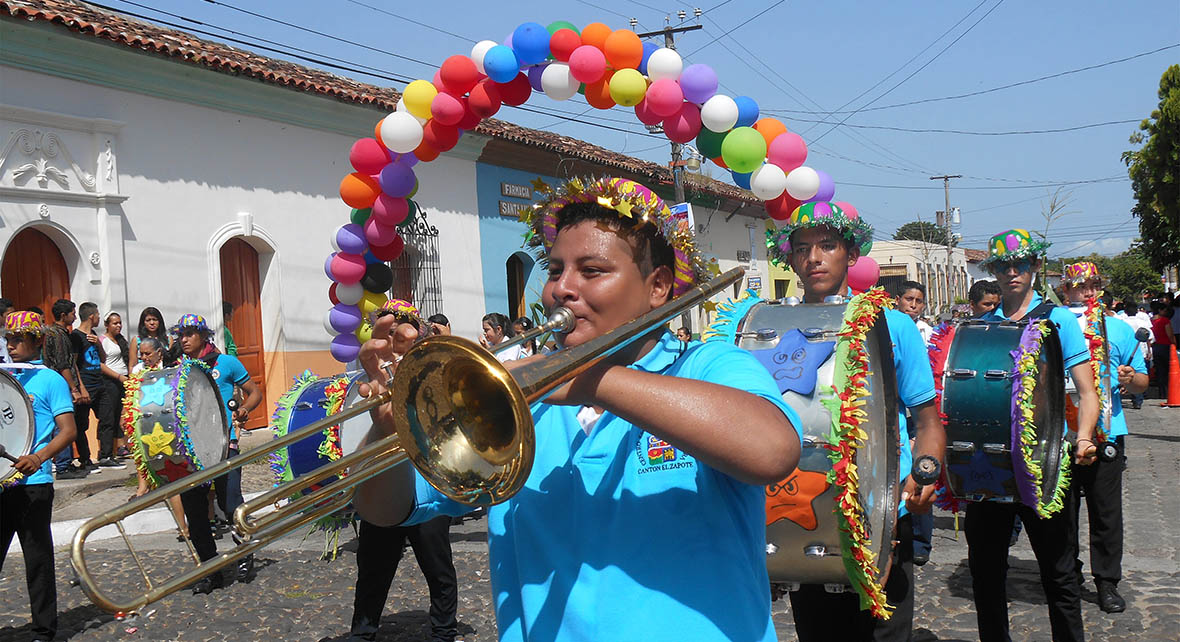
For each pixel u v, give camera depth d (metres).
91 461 10.02
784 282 29.70
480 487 1.51
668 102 4.13
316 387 5.49
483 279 16.23
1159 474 9.98
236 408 7.54
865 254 4.22
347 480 1.87
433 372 1.57
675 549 1.70
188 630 5.93
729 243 25.38
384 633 5.82
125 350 10.38
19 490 5.55
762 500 1.85
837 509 3.03
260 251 12.66
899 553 3.51
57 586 6.95
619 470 1.78
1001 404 4.26
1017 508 4.53
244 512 1.72
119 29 10.43
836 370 3.09
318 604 6.44
